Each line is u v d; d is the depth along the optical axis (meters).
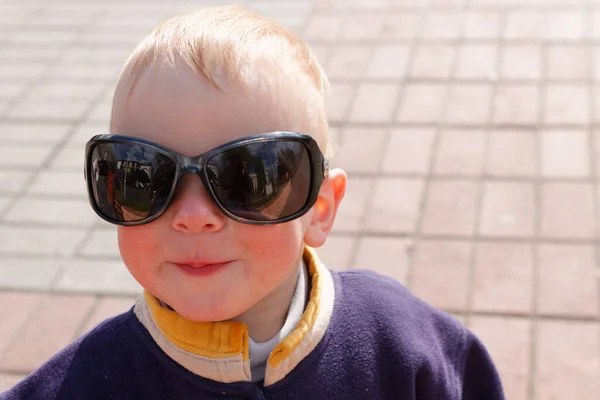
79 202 3.65
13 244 3.40
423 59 4.50
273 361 1.19
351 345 1.28
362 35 4.79
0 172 3.86
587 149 3.70
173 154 1.03
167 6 5.31
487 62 4.42
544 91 4.13
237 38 1.10
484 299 2.94
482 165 3.64
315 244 1.25
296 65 1.14
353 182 3.59
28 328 2.98
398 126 3.96
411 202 3.45
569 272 3.03
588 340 2.75
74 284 3.17
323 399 1.23
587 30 4.62
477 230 3.27
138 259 1.11
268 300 1.21
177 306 1.11
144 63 1.08
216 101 1.05
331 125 3.99
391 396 1.31
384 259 3.16
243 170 1.05
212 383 1.17
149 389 1.19
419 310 1.43
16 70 4.70
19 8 5.41
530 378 2.64
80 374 1.20
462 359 1.48
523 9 4.91
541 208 3.36
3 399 1.19
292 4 5.18
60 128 4.18
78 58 4.79
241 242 1.08
